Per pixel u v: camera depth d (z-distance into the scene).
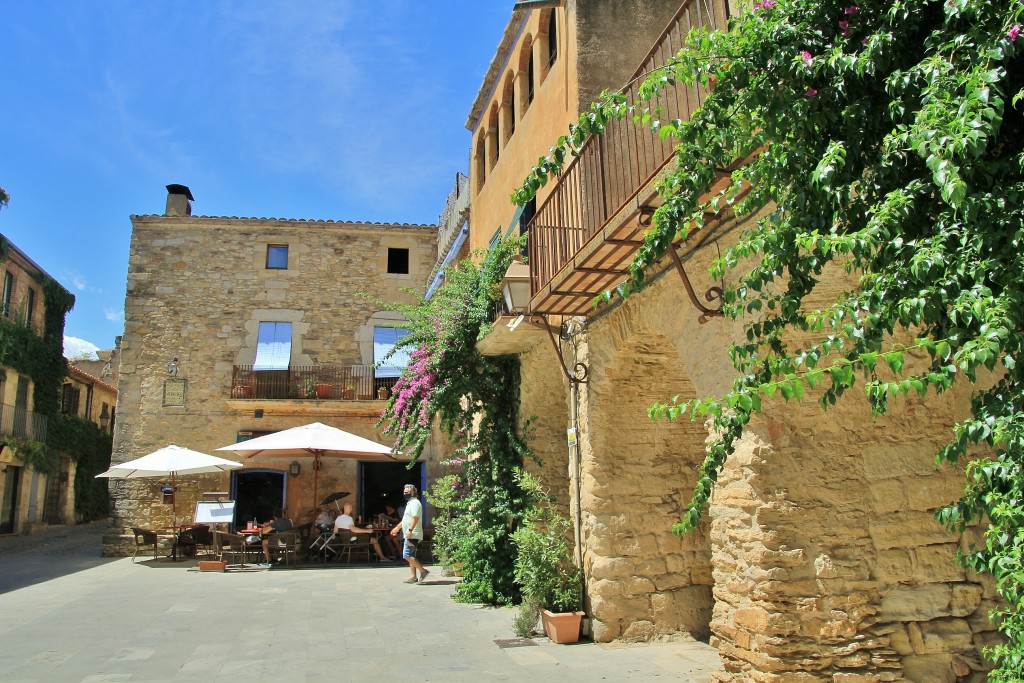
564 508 9.84
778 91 3.70
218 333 19.56
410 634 7.66
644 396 7.54
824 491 4.78
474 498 10.05
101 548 19.55
